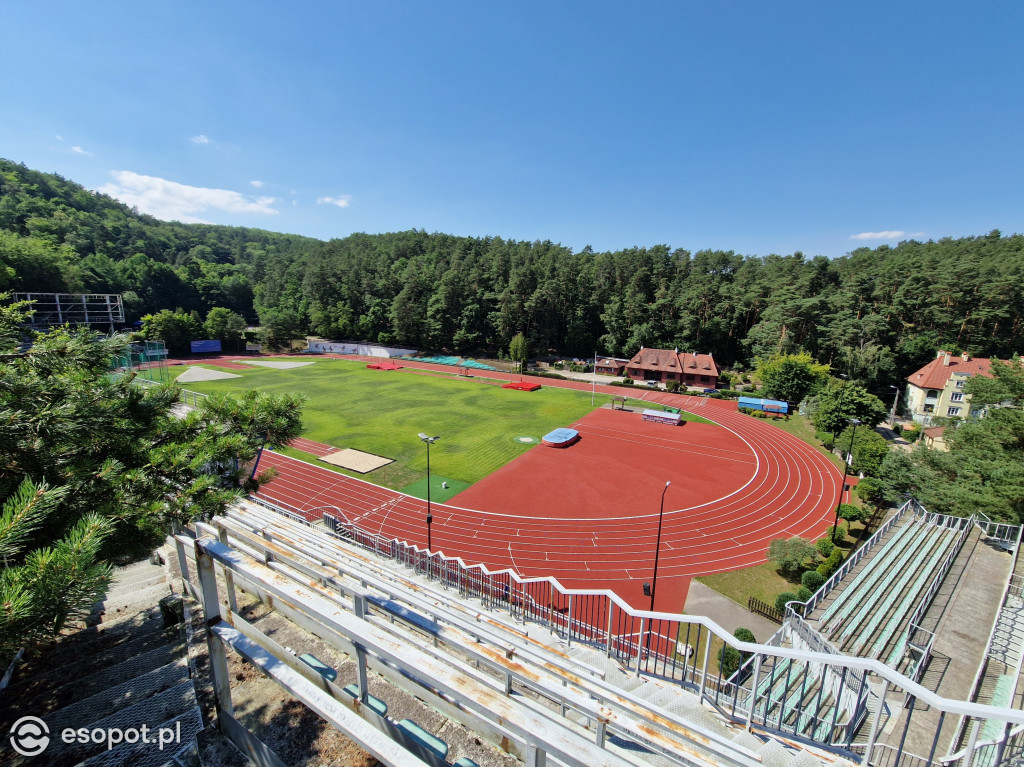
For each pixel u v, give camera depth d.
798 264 89.62
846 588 18.89
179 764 3.80
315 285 108.62
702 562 26.59
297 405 8.47
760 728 6.90
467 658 7.59
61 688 4.95
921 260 83.31
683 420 55.00
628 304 89.50
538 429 50.31
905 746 10.10
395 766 2.89
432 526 29.78
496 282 98.31
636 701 5.73
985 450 25.31
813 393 59.69
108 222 123.56
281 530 14.12
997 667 13.46
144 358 46.16
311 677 4.39
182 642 5.88
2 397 4.95
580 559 26.59
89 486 5.47
